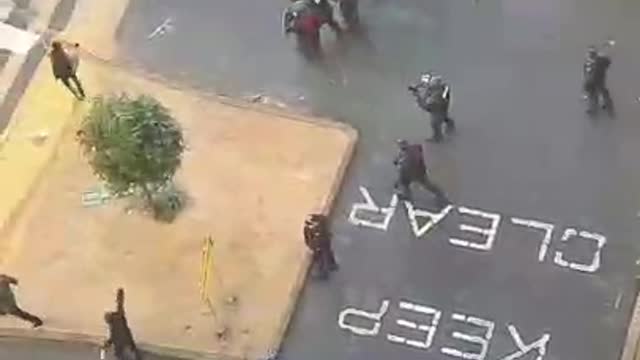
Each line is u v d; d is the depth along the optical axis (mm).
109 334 29094
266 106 32688
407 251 30031
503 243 29891
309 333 29141
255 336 29141
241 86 33219
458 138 31578
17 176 32156
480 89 32344
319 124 32219
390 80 32812
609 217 29984
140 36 34406
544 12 33344
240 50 33875
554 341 28469
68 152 32344
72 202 31500
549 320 28750
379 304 29375
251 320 29344
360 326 29125
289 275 29859
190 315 29547
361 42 33500
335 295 29562
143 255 30562
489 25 33344
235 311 29484
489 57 32875
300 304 29516
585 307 28812
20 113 33344
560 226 29984
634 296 28797
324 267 29672
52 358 29312
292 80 33188
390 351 28766
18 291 30219
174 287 30016
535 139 31375
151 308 29734
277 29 34062
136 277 30266
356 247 30188
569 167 30875
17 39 34719
